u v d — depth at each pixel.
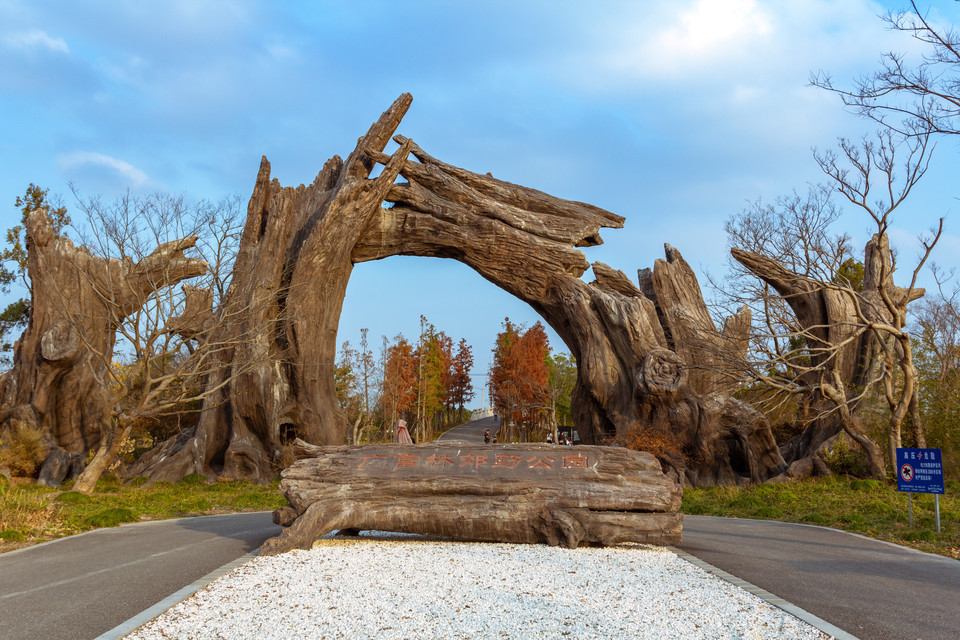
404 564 8.71
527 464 11.04
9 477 23.30
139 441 39.59
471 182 31.80
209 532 12.84
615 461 11.03
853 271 41.03
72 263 27.48
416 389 71.44
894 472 23.38
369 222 30.09
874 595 7.70
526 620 6.21
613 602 6.85
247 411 27.36
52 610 6.82
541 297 31.67
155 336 21.56
